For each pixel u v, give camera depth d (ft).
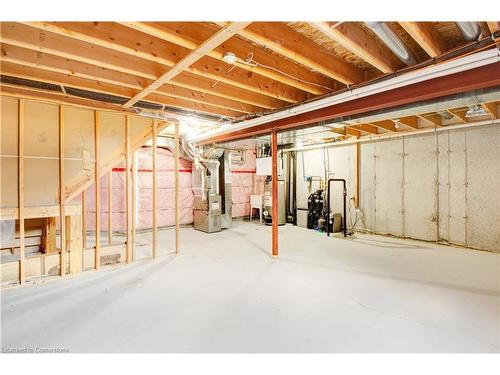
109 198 15.53
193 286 10.66
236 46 8.73
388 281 11.16
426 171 18.65
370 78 10.71
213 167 23.49
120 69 9.16
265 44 7.52
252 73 10.87
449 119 17.29
